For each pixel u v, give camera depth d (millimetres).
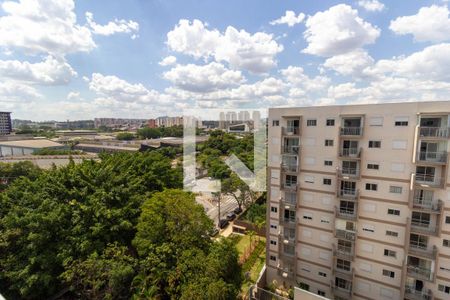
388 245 21688
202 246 23781
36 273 21688
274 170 26250
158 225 23438
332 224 23953
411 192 19969
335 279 24344
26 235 22922
